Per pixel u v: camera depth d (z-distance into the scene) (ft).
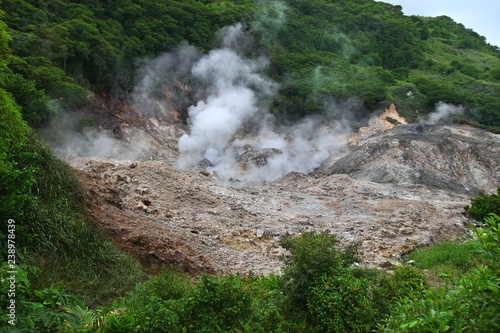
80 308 18.89
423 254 42.04
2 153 21.47
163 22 125.49
